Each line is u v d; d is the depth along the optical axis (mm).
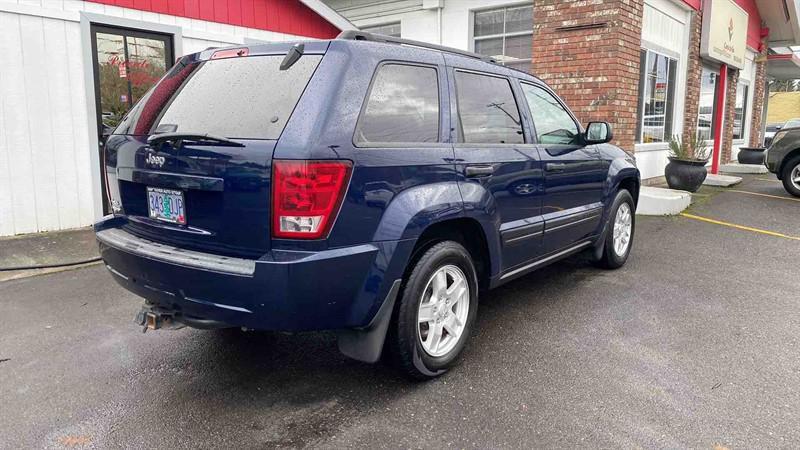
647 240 6789
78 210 6664
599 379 3201
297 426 2738
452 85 3348
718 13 11875
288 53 2814
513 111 3869
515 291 4820
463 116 3379
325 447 2557
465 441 2602
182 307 2791
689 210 8836
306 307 2547
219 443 2598
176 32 7273
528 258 3992
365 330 2838
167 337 3836
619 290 4836
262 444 2586
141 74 7102
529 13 10242
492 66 3809
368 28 12500
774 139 10539
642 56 9875
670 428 2699
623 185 5523
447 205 3043
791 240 6785
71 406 2930
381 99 2855
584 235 4754
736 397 2998
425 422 2764
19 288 4855
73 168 6578
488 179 3416
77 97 6531
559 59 8797
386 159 2760
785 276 5273
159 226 2912
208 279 2578
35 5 6105
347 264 2604
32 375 3271
